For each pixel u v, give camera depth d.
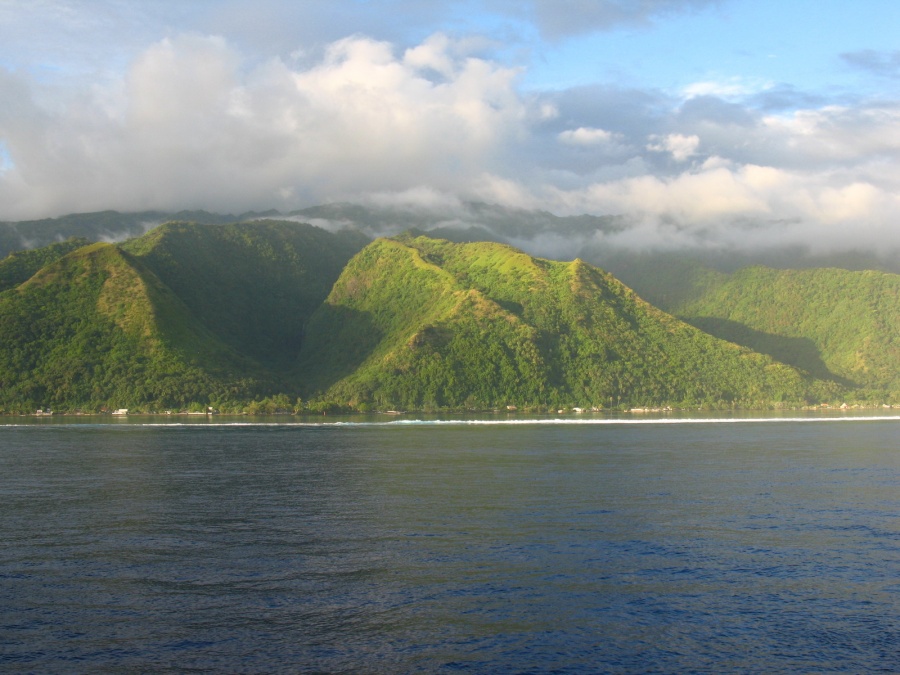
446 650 44.28
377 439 167.25
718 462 119.75
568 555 62.09
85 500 86.25
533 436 175.62
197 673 41.62
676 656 43.84
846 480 99.81
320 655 43.66
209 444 154.62
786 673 42.00
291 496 88.50
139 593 53.25
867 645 45.38
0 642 45.34
